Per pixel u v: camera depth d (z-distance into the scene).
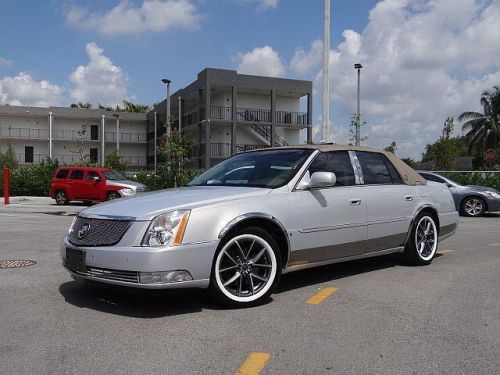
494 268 7.30
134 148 64.88
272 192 5.56
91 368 3.69
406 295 5.74
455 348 4.12
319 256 5.96
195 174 23.44
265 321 4.77
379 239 6.70
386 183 6.99
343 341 4.26
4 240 10.05
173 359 3.86
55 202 25.16
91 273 4.93
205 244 4.88
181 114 50.53
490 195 16.81
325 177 5.71
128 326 4.59
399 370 3.69
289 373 3.63
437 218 7.72
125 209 5.05
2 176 29.95
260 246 5.32
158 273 4.66
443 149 42.56
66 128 61.34
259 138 49.25
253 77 47.12
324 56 18.08
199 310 5.09
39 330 4.48
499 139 57.03
